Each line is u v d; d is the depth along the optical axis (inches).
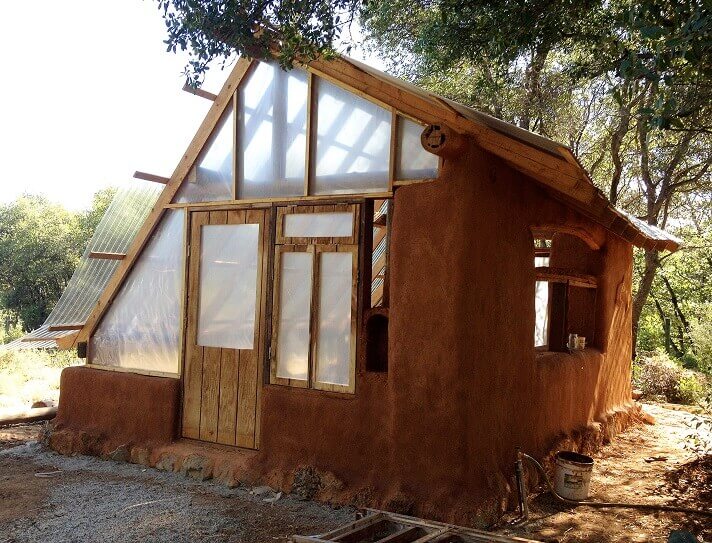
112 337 331.6
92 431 315.3
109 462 300.2
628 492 275.1
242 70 289.1
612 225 290.0
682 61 244.4
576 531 225.6
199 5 236.4
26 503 239.6
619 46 242.8
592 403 357.4
